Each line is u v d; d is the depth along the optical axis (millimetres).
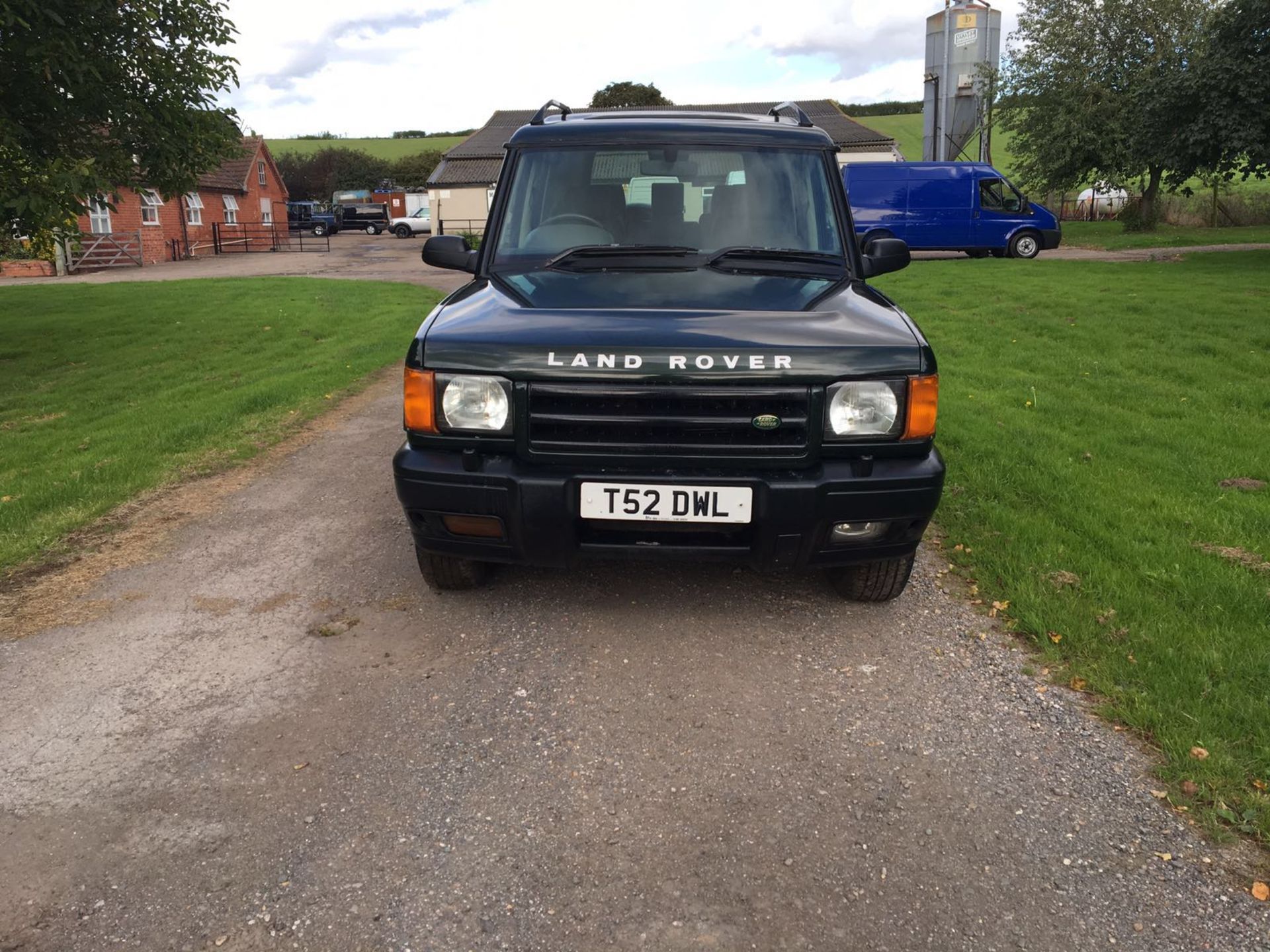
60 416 9297
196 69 12172
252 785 2773
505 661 3541
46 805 2676
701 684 3377
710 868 2422
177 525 5141
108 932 2207
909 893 2334
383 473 6148
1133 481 5629
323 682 3391
